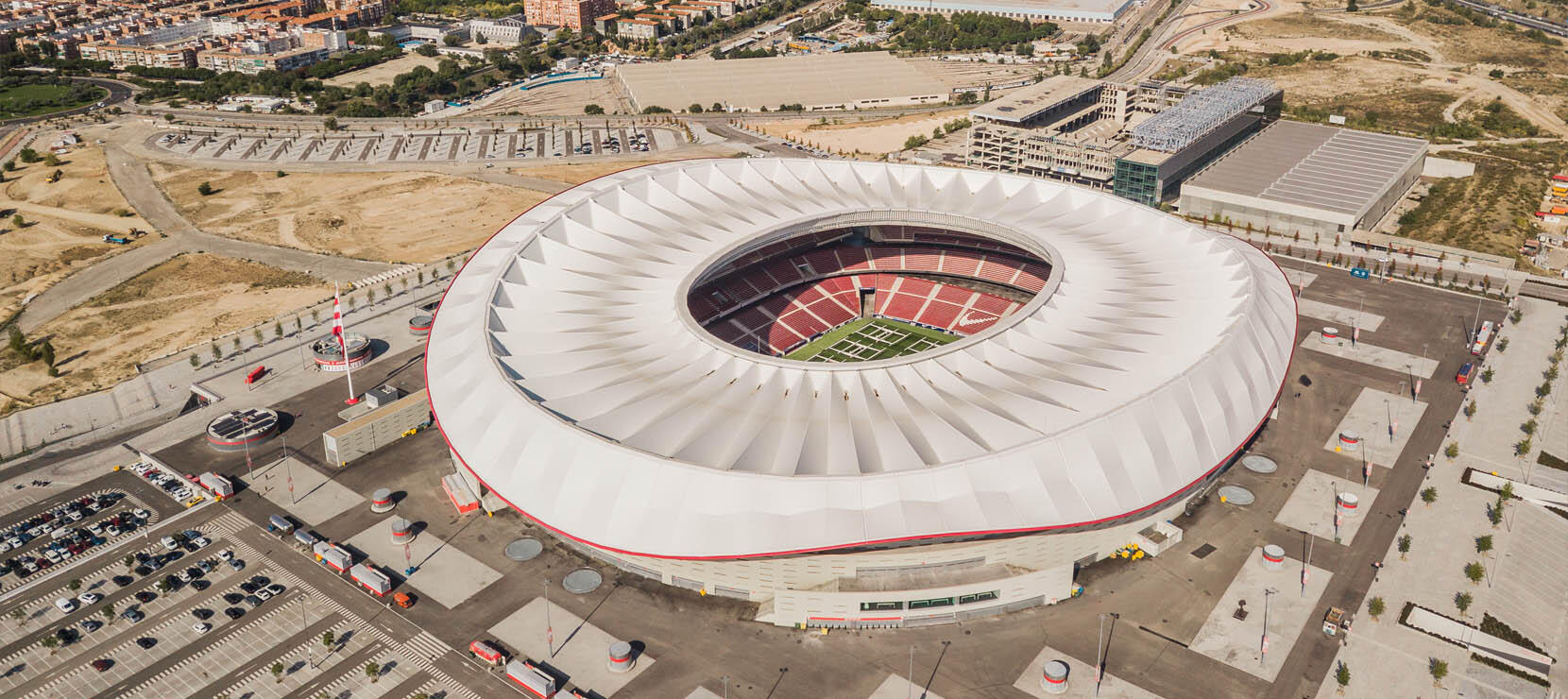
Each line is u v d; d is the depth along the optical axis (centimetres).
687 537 12738
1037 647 12938
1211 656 12794
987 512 12731
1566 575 14500
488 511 15550
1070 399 14275
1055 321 16388
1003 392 14450
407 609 13638
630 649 12756
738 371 15200
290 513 15625
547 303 17400
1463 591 14012
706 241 19350
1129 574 14188
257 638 13250
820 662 12719
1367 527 15250
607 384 14850
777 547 12462
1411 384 19312
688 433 13825
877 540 12431
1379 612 13400
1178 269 18000
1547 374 19650
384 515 15550
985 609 13475
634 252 18925
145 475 16662
